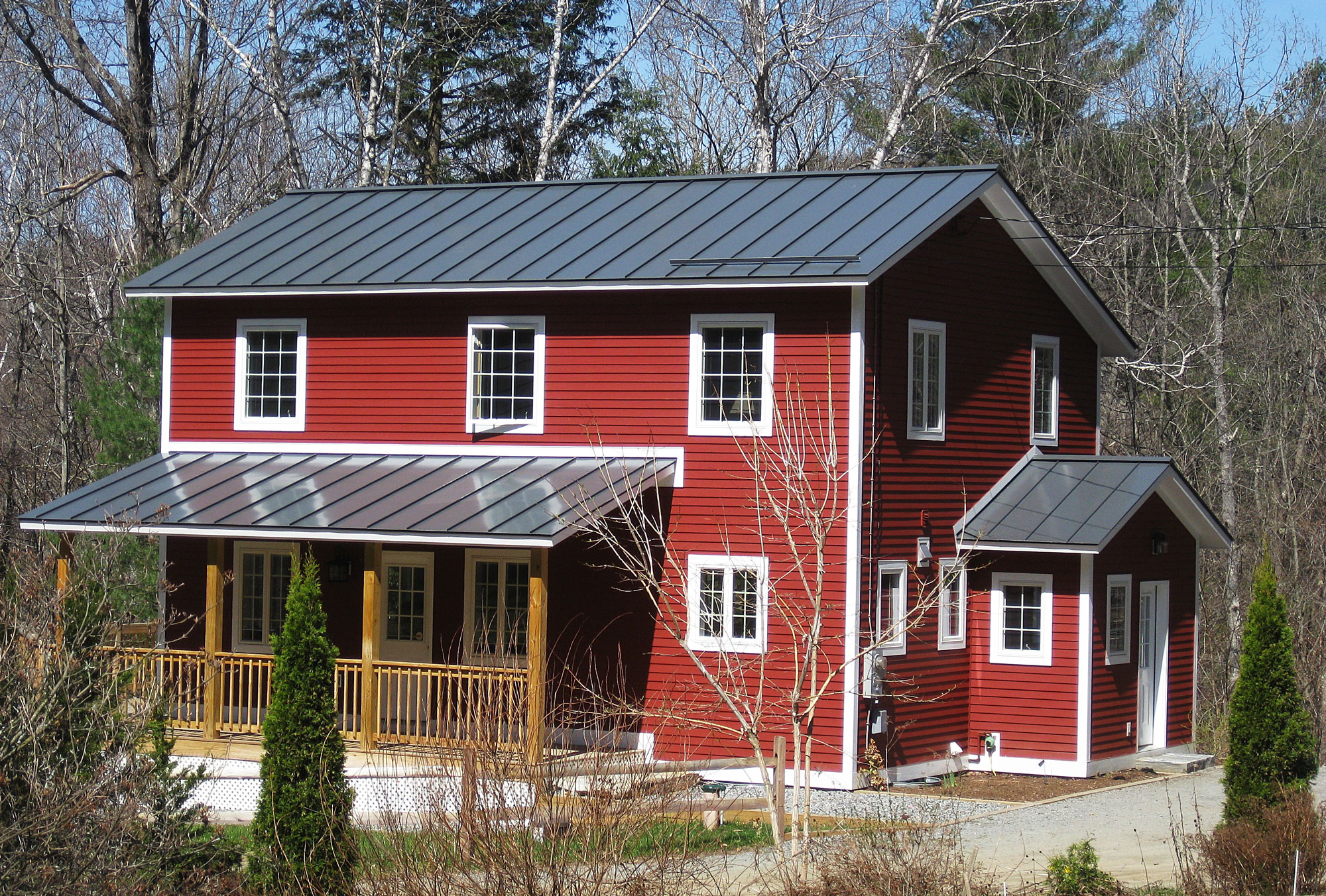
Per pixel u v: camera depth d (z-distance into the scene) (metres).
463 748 12.55
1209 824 22.05
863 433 24.03
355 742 24.30
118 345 34.78
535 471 25.42
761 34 40.75
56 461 43.09
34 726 13.62
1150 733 28.39
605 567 25.44
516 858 11.84
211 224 41.41
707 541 24.78
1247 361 42.97
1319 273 43.69
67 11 37.00
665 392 25.27
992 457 27.45
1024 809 23.27
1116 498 26.41
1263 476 41.34
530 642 22.47
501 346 26.69
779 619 24.22
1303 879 17.80
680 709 24.25
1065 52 46.16
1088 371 30.56
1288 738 20.27
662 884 12.42
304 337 28.06
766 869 17.55
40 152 46.16
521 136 46.84
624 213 27.97
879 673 23.95
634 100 48.81
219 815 22.41
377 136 42.47
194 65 39.06
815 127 46.09
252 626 28.42
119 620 16.77
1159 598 28.48
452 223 29.08
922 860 15.70
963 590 26.27
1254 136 43.22
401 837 13.89
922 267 25.66
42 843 13.34
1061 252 28.27
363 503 24.66
